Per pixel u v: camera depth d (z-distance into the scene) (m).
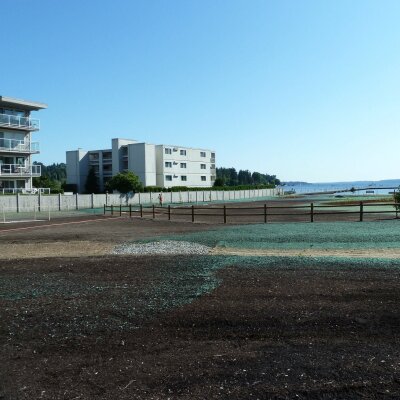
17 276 10.27
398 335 5.47
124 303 7.43
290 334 5.63
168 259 12.46
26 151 49.03
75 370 4.68
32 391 4.20
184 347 5.30
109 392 4.14
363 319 6.10
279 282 8.73
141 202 62.72
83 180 90.75
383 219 25.23
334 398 3.95
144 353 5.14
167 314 6.69
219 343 5.41
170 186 89.38
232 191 86.44
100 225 26.80
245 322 6.14
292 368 4.57
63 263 12.10
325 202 57.12
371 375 4.35
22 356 5.14
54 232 22.48
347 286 8.18
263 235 18.56
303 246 14.98
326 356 4.86
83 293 8.29
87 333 5.93
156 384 4.29
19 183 49.53
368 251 13.38
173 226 25.00
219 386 4.21
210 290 8.20
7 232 22.92
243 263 11.32
